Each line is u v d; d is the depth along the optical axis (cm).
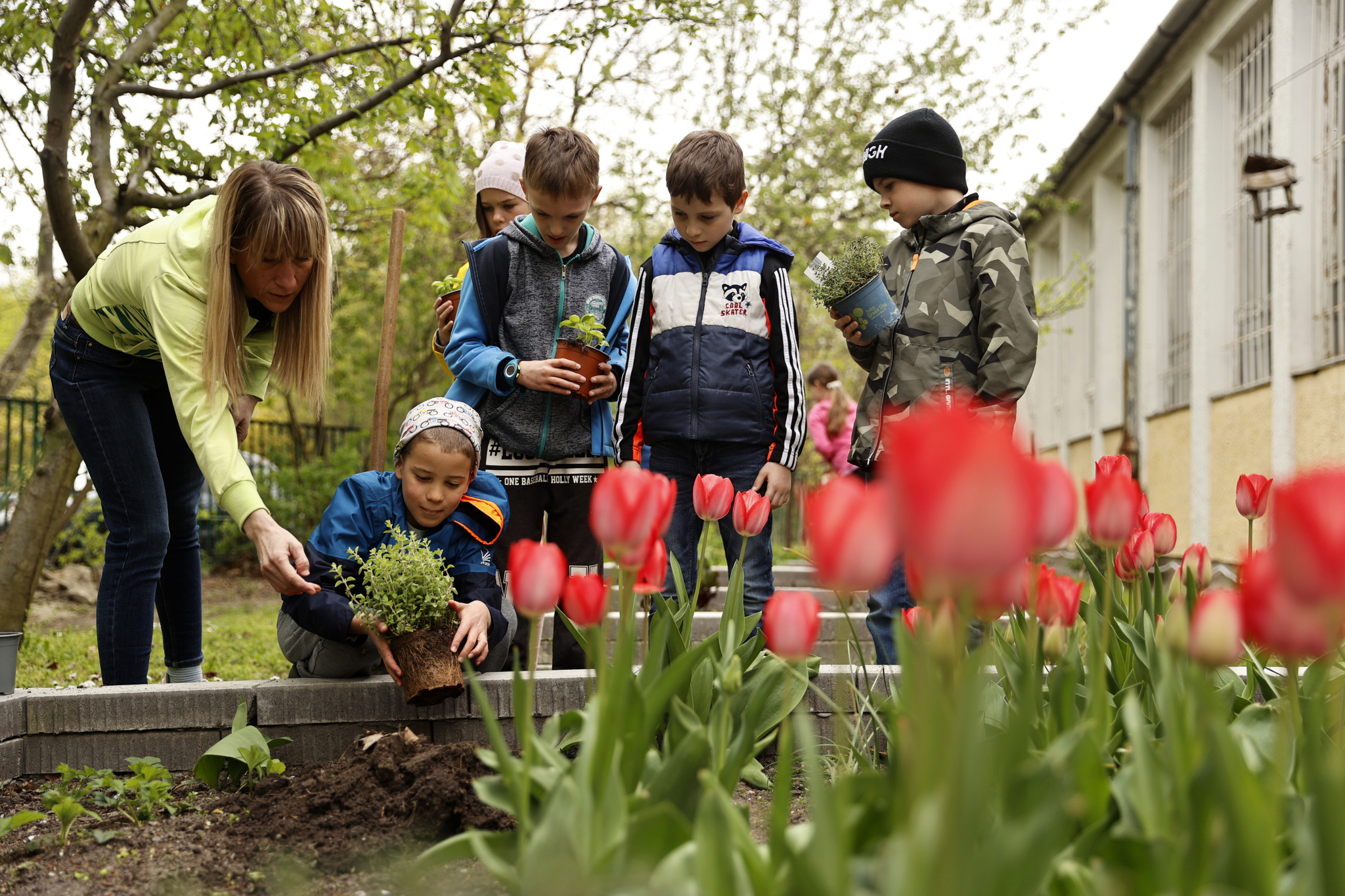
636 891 106
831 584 89
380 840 187
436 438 272
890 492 70
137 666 299
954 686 110
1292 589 85
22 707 252
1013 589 110
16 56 582
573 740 196
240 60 674
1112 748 168
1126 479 154
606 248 368
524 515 343
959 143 343
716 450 334
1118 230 1100
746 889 107
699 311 335
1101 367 1102
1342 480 81
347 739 261
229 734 257
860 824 116
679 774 138
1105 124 997
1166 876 105
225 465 256
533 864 115
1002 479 63
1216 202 788
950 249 322
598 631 143
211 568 1304
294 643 269
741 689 220
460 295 383
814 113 1196
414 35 662
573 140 329
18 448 979
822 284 314
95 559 1012
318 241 281
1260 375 718
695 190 321
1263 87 714
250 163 277
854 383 1463
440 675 243
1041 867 93
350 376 1552
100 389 295
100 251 568
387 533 279
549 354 351
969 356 314
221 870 181
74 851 195
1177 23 777
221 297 268
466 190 872
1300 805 122
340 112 714
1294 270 634
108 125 597
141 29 661
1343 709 129
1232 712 191
